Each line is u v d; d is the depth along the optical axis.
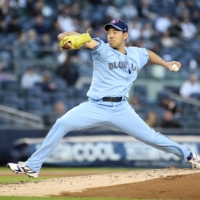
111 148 59.97
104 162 59.66
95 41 28.06
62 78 72.25
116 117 28.67
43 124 63.31
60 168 58.41
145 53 29.89
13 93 66.62
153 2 95.12
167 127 66.06
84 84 73.50
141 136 29.22
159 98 73.94
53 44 77.44
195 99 75.00
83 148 59.41
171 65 30.36
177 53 84.31
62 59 74.94
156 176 31.39
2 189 29.52
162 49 83.50
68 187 29.58
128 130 29.08
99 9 87.25
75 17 82.94
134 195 27.52
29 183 31.06
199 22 97.75
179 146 29.81
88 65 74.94
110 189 28.70
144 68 77.25
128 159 60.16
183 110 72.62
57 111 64.38
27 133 59.47
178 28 90.06
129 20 88.56
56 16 82.06
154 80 77.38
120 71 28.55
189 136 63.12
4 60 70.75
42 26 78.31
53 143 28.31
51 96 68.19
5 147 58.81
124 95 28.78
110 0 90.12
